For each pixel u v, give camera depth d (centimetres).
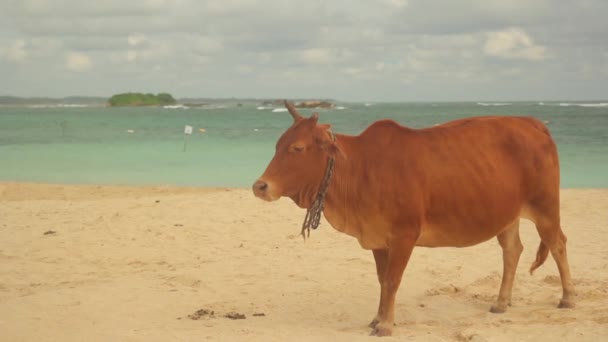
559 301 691
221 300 721
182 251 1000
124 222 1220
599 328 562
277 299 725
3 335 566
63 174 2086
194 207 1362
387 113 8800
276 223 1202
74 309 670
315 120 578
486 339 532
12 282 821
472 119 638
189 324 612
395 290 580
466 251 967
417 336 563
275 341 543
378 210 575
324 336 562
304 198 588
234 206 1371
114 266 913
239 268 879
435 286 777
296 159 572
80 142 3378
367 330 600
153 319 636
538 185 635
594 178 1877
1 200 1555
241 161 2411
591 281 779
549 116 6366
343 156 554
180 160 2470
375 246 598
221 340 544
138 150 2891
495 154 611
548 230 649
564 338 536
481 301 716
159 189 1728
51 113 9512
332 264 896
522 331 562
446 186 584
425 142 594
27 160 2509
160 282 805
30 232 1142
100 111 11125
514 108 11238
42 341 548
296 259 930
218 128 4678
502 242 670
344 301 718
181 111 10800
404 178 573
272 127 4806
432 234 598
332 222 603
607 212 1260
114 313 657
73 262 936
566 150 2702
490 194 596
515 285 778
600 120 5281
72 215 1298
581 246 987
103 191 1697
